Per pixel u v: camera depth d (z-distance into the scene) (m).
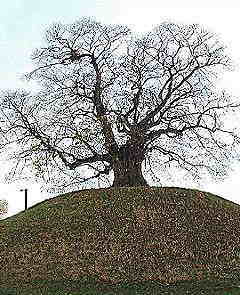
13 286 22.47
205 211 27.02
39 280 22.72
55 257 24.02
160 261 23.55
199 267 23.38
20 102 30.69
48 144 29.94
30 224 26.70
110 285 22.23
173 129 29.91
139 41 30.78
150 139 29.52
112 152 29.19
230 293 21.56
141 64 30.12
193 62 30.83
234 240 25.36
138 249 24.16
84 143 29.25
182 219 26.11
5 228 26.97
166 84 30.41
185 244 24.58
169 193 27.95
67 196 28.92
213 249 24.53
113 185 29.58
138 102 29.69
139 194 27.66
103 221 25.91
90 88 29.84
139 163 29.31
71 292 21.77
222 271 23.23
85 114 29.75
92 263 23.48
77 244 24.62
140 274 22.83
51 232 25.66
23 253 24.55
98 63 30.44
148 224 25.59
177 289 21.97
